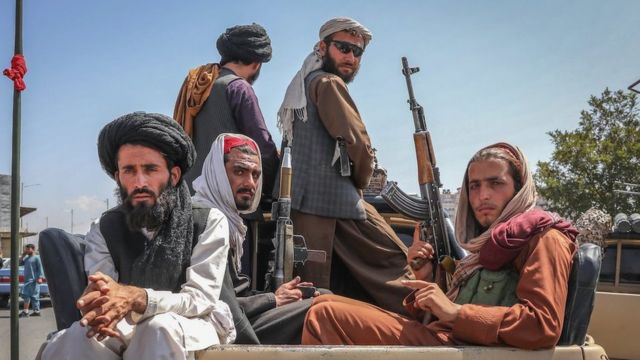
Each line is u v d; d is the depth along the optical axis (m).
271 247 3.42
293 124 3.41
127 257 2.04
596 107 27.97
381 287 3.28
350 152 3.29
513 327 2.03
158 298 1.85
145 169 2.03
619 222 4.85
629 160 26.64
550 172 28.08
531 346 2.03
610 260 4.85
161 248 2.02
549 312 2.03
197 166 3.42
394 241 3.38
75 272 2.05
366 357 1.90
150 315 1.84
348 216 3.28
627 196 26.52
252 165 2.71
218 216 2.17
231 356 1.87
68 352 1.85
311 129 3.37
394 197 3.13
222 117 3.40
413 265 3.04
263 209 3.47
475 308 2.10
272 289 2.86
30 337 8.54
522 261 2.19
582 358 2.11
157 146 2.04
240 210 2.75
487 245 2.23
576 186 27.16
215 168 2.68
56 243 2.06
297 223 3.29
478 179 2.38
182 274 2.04
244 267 3.12
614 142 27.17
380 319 2.23
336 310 2.22
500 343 2.05
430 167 3.23
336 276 3.42
